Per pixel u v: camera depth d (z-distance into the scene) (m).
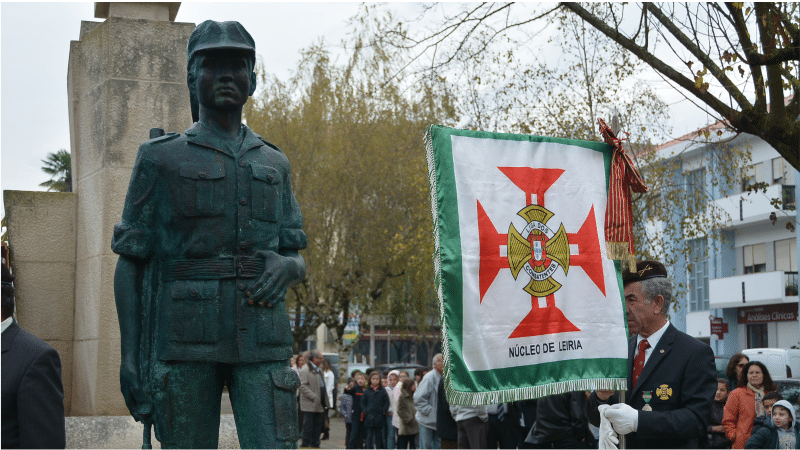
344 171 26.94
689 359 4.47
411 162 25.69
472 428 9.45
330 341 56.41
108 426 6.75
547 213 4.39
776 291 31.88
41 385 3.45
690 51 9.45
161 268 3.81
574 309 4.40
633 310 4.66
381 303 29.81
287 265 3.90
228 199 3.81
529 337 4.21
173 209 3.75
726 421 8.78
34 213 7.73
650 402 4.47
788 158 9.35
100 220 7.27
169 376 3.71
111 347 7.11
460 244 4.08
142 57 7.54
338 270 28.19
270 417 3.78
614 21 9.84
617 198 4.63
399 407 13.61
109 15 7.85
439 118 26.31
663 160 21.23
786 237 32.31
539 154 4.44
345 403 15.61
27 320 7.60
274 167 3.99
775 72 9.09
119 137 7.37
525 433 9.22
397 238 25.64
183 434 3.71
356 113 27.45
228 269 3.77
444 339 3.97
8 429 3.40
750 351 17.78
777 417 7.74
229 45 3.84
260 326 3.80
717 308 35.31
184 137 3.85
